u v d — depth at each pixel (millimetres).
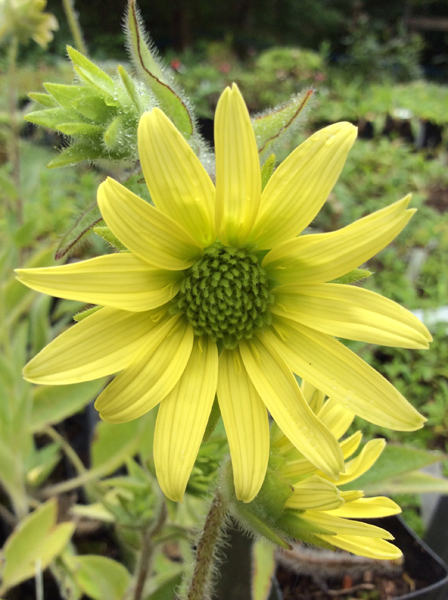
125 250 80
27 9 190
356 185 454
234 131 72
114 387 75
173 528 133
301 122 105
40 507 158
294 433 76
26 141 361
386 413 75
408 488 131
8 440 178
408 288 316
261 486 80
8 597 172
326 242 78
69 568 156
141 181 99
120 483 141
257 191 77
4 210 301
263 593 118
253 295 85
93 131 96
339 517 85
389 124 608
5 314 204
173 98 101
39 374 70
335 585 155
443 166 545
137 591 135
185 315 87
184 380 81
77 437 234
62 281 70
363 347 156
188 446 74
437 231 388
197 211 78
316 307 81
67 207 319
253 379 81
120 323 78
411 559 153
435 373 274
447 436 248
